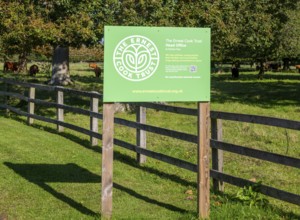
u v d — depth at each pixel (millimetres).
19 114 17672
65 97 24219
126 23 17031
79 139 13070
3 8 16219
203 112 6586
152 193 8172
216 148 8164
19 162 10000
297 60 68875
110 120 6406
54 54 29266
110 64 6246
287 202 7293
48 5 16734
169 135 9383
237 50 43125
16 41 17297
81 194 7910
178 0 17578
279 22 33000
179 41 6414
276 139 13352
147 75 6352
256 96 27812
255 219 6570
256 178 9320
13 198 7594
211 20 17672
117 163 10453
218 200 7621
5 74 39438
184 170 9914
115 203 7496
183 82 6461
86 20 16547
